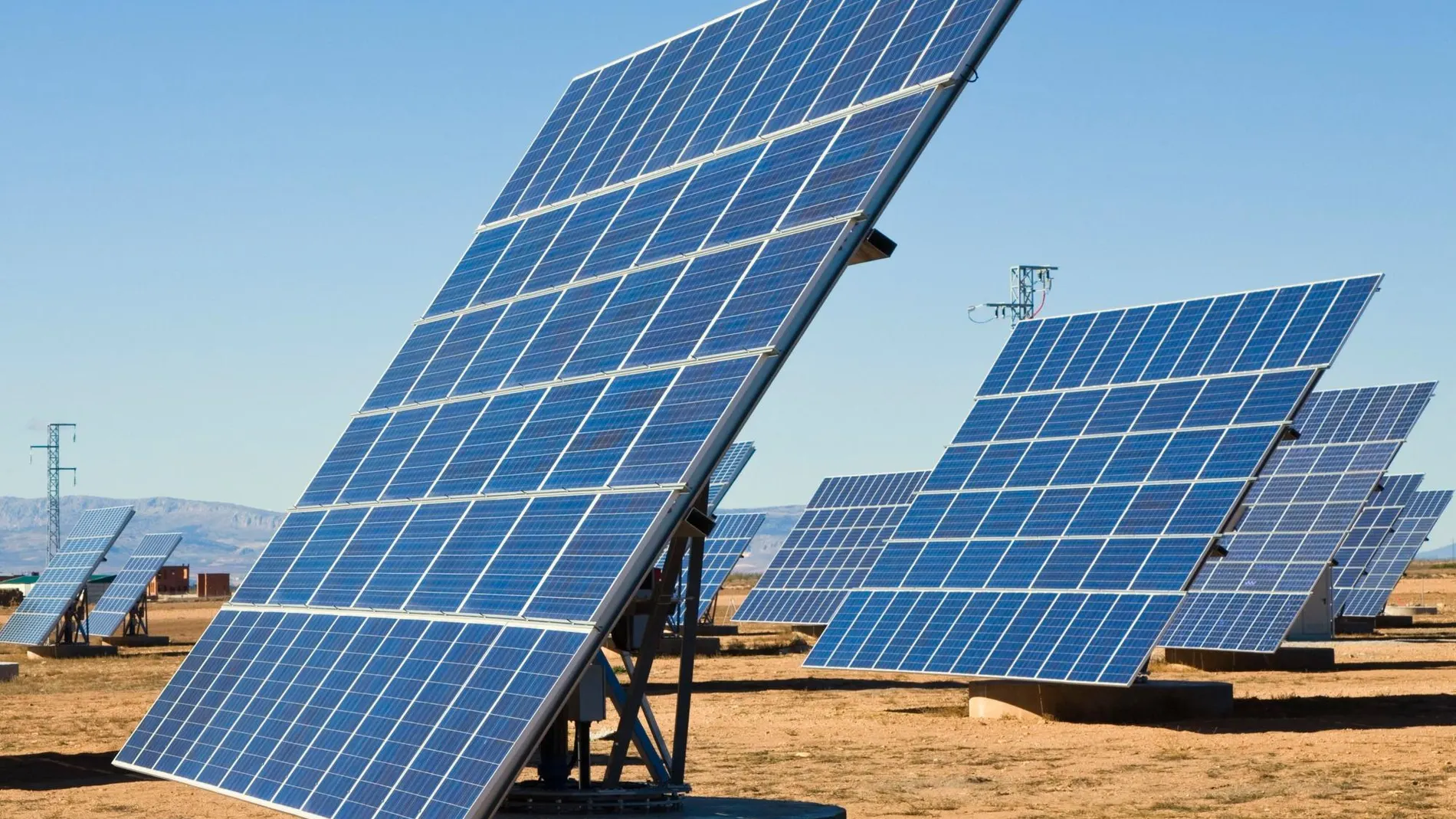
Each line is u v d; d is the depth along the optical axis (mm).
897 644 43531
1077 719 40688
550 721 17531
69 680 61938
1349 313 41688
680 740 22750
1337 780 29750
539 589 19531
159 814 28922
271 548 28016
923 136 20094
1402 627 91375
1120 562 40594
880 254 21156
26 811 29281
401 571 23109
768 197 22000
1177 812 26828
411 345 29250
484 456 23562
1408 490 82438
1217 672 57656
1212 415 42469
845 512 83688
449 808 17391
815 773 32531
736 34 27281
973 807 28016
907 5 22906
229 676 25141
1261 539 59406
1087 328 49156
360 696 21109
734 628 92750
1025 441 47062
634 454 19984
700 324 20953
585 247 26047
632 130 27938
